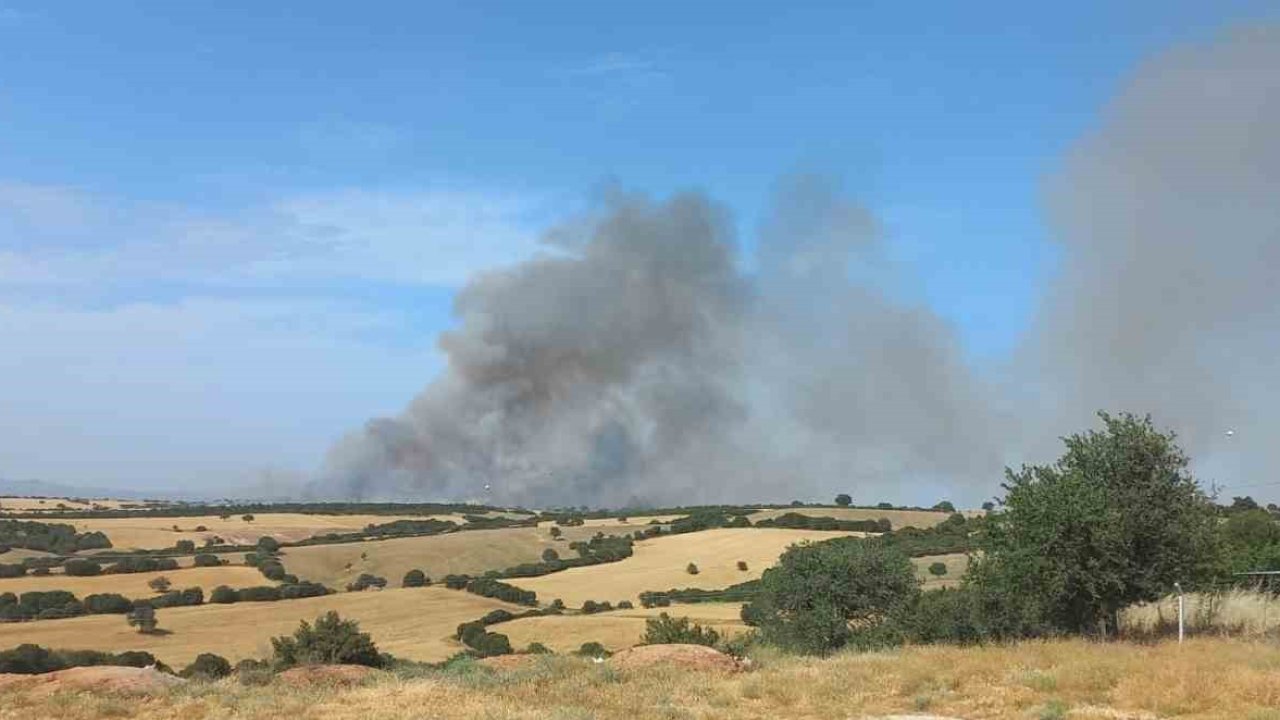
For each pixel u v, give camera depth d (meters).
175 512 144.12
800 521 114.25
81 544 104.06
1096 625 25.45
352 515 152.25
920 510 121.62
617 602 78.94
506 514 158.00
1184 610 27.48
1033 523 24.94
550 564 99.88
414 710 15.39
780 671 19.45
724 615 62.00
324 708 15.84
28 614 68.56
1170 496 25.09
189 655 56.03
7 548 97.75
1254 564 32.12
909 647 23.39
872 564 28.84
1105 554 24.19
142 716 15.63
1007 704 15.51
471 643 60.06
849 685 17.50
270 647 58.28
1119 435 26.42
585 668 20.52
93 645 58.69
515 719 14.43
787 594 28.88
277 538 118.38
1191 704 14.60
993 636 25.80
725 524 122.69
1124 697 15.47
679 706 16.11
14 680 18.78
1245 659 18.19
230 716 15.40
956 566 52.88
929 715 15.03
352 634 29.50
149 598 75.56
